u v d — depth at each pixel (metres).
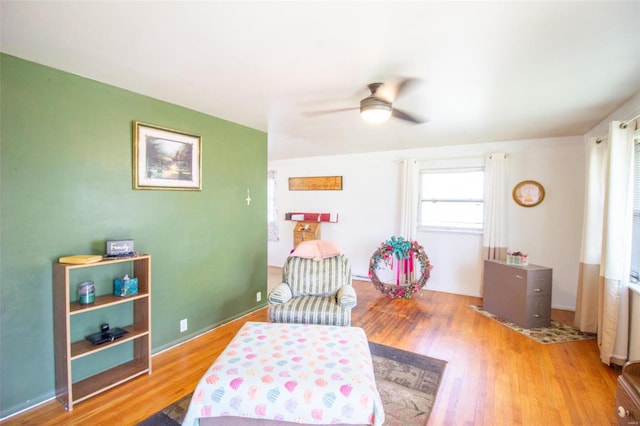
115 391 2.23
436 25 1.54
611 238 2.60
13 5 1.39
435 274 4.97
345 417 1.52
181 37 1.69
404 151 5.19
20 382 2.01
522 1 1.34
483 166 4.57
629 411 1.39
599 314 2.76
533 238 4.30
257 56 1.91
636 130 2.49
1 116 1.91
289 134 4.08
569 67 2.01
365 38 1.68
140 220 2.65
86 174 2.30
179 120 2.92
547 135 4.02
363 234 5.59
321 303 2.86
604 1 1.34
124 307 2.55
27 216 2.02
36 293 2.07
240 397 1.58
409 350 2.90
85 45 1.79
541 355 2.81
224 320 3.50
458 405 2.11
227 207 3.49
